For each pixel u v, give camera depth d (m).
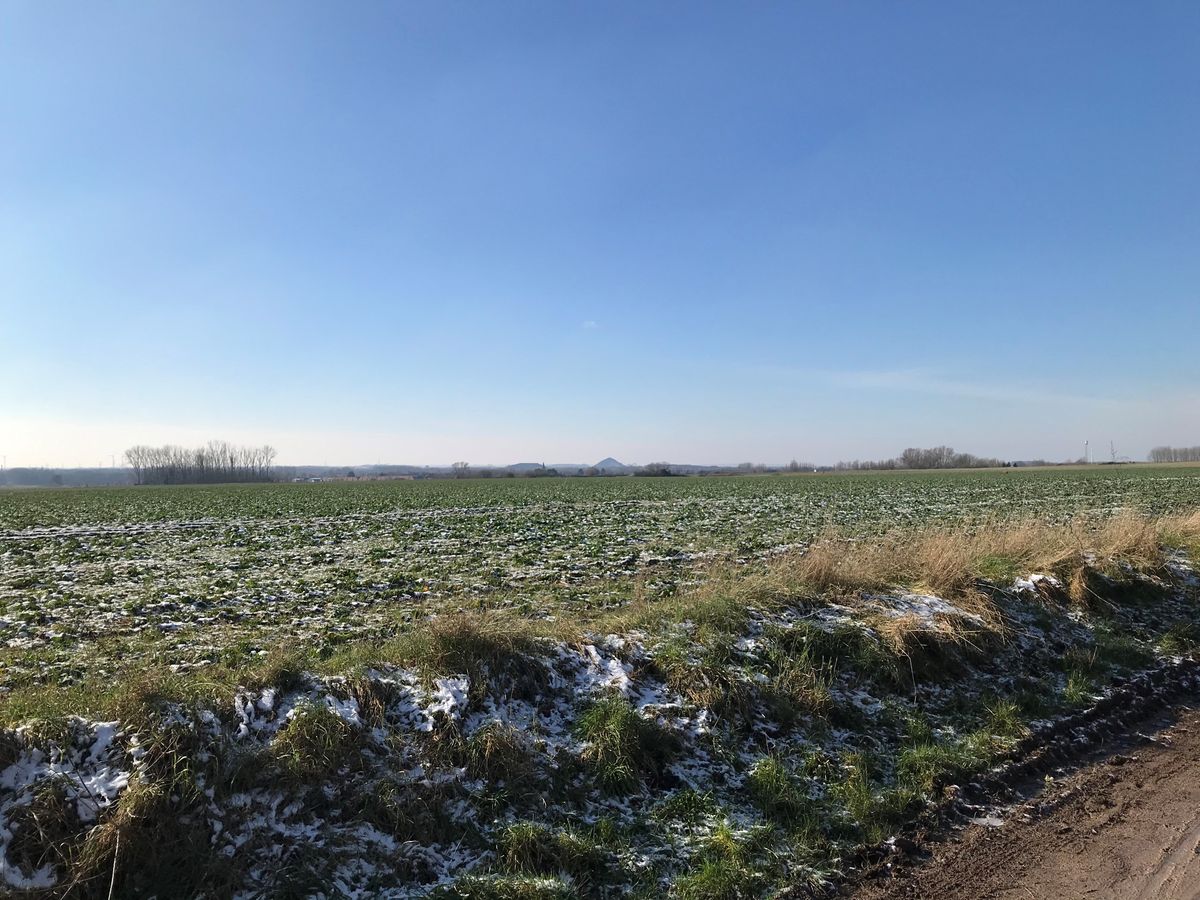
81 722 5.14
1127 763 7.22
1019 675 9.01
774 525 29.19
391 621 12.66
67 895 4.24
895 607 9.82
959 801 6.37
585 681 7.18
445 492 69.06
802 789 6.36
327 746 5.48
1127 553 13.64
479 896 4.78
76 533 32.03
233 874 4.57
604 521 32.81
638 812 5.87
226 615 13.51
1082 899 4.95
